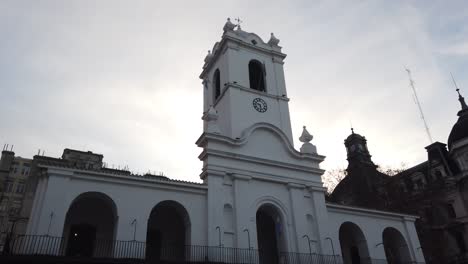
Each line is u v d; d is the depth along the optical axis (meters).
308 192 25.47
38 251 16.48
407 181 43.00
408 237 28.78
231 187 22.91
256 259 21.28
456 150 43.56
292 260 22.58
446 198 41.81
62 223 17.44
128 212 19.36
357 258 28.97
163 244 22.72
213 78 30.58
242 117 26.36
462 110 45.84
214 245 20.56
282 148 26.14
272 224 26.33
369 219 27.78
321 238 23.89
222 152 23.22
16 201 51.22
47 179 18.08
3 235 42.69
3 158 53.50
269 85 29.22
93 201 21.33
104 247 20.61
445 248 38.25
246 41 29.91
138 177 20.05
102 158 41.00
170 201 20.91
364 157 44.88
